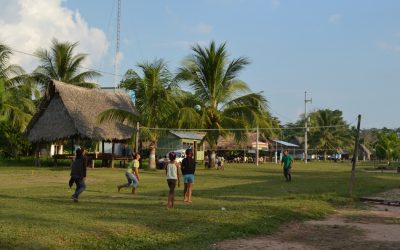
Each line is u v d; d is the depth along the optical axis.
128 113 32.31
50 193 15.54
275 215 11.66
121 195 15.59
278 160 64.12
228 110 34.78
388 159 71.62
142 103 33.06
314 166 49.34
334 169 41.78
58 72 44.28
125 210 11.48
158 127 33.50
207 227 9.70
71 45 44.34
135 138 33.16
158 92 32.53
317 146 84.69
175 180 12.39
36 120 33.44
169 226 9.59
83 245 7.73
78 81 45.22
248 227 10.05
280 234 10.03
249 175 28.66
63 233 8.34
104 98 36.25
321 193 17.64
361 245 9.09
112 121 34.28
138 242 8.25
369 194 18.58
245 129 34.03
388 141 72.06
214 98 35.38
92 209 11.55
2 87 36.72
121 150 48.00
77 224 9.23
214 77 34.94
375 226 11.25
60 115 32.88
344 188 20.00
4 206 11.69
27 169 29.08
